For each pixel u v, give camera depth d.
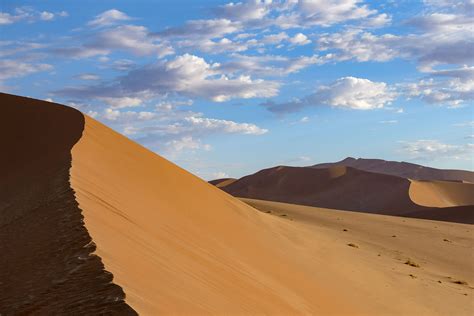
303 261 23.91
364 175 133.25
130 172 20.73
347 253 32.28
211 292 10.09
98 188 15.02
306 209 65.75
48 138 25.30
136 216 13.89
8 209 15.07
